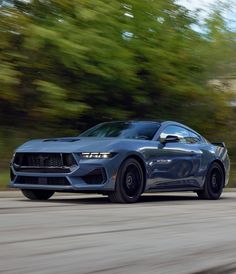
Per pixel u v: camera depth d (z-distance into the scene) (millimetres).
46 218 6898
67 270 4285
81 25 15586
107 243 5391
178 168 10125
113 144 8930
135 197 9266
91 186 8680
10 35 14930
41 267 4332
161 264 4648
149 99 18234
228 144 20625
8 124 15750
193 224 6918
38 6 15531
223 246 5543
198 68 19188
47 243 5250
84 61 15430
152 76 17859
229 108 20484
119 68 16016
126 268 4449
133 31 16859
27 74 15484
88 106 16234
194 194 12594
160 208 8617
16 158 9273
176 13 18406
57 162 8820
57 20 15383
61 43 14773
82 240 5480
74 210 7875
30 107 15633
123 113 17438
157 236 5918
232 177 18578
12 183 9305
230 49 20016
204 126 19875
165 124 10250
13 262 4453
